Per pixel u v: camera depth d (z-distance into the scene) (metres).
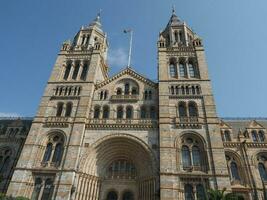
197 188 35.31
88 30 62.28
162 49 53.25
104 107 47.03
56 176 37.47
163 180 35.25
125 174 41.91
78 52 56.06
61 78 51.44
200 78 47.50
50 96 47.94
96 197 39.03
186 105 44.12
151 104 46.38
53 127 43.50
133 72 52.12
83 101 46.28
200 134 39.97
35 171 38.59
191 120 41.81
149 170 38.56
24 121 57.88
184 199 34.34
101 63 57.16
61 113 45.78
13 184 36.94
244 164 43.53
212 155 37.41
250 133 47.66
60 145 41.97
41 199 36.22
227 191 33.59
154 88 48.94
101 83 50.69
